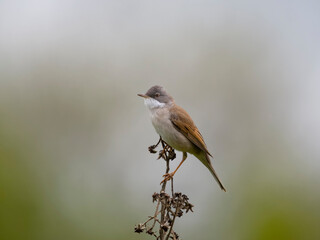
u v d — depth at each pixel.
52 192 13.40
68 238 12.69
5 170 12.97
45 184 13.47
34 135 14.88
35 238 12.40
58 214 13.02
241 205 14.09
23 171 13.28
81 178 14.16
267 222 13.16
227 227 13.57
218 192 14.37
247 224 13.40
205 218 13.84
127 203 13.90
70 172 14.30
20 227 12.30
